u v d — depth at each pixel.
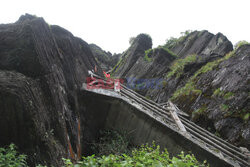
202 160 5.89
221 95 8.85
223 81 9.34
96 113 7.75
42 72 4.46
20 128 2.96
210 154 5.79
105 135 7.60
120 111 7.52
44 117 3.87
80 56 10.12
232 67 9.42
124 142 7.02
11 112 2.88
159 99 13.77
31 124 3.12
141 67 18.64
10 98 2.87
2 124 2.80
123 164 2.03
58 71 6.04
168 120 7.38
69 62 7.88
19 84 3.28
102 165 2.03
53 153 3.62
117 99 7.48
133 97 8.16
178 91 12.34
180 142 6.31
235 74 8.91
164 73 15.65
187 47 20.28
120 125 7.50
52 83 4.95
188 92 11.19
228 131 7.64
